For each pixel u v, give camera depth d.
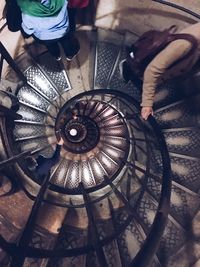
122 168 7.21
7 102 5.85
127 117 7.20
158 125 6.52
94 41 7.41
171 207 6.55
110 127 8.08
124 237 6.41
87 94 7.35
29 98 7.52
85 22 7.37
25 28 5.48
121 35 7.36
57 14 5.22
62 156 7.96
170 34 4.58
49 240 6.05
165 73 4.85
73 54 7.23
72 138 8.11
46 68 7.46
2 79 6.91
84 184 7.68
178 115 7.10
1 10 6.92
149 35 4.88
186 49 4.25
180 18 7.20
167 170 5.56
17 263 3.31
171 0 7.23
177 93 7.16
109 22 7.36
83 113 8.30
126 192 6.92
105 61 7.45
